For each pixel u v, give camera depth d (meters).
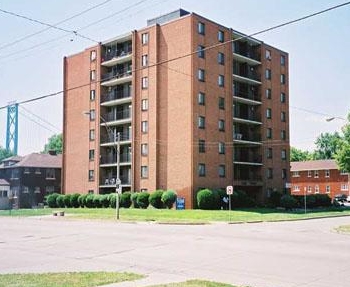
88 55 64.25
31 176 78.69
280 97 64.88
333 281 10.59
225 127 54.75
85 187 62.75
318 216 43.19
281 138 64.31
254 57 62.12
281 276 11.26
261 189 60.34
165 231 25.94
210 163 52.38
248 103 60.59
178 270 12.23
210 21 54.34
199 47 52.59
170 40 53.88
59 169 81.62
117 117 60.81
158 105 54.06
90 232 25.14
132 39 57.59
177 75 52.69
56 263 13.60
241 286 9.72
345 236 23.28
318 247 17.59
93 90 63.03
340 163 67.81
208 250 16.58
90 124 62.97
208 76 53.25
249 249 16.86
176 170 51.59
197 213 42.38
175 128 52.22
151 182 53.44
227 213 42.78
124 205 53.94
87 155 62.97
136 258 14.61
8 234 24.12
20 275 10.88
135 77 56.81
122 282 10.02
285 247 17.55
